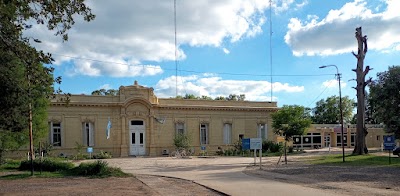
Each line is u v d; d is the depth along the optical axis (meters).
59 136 41.00
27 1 9.73
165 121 46.03
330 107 88.94
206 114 48.47
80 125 41.94
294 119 47.06
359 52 36.31
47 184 17.03
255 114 51.25
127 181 18.11
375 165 24.44
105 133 42.97
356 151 36.31
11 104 15.26
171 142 46.19
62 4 10.30
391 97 30.69
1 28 10.41
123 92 44.00
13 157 35.62
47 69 11.30
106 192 14.14
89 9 10.74
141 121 44.84
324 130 66.94
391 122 31.05
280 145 47.94
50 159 25.33
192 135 47.34
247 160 34.09
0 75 14.22
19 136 27.20
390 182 15.62
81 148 40.59
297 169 22.91
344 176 18.25
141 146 44.53
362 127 36.28
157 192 14.11
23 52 10.75
